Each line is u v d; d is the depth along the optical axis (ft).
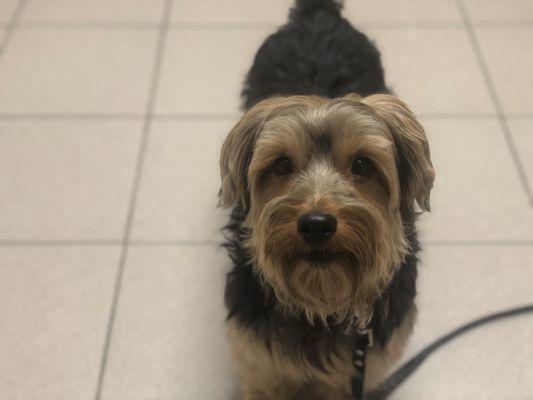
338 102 4.07
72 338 5.96
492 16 9.23
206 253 6.54
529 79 8.31
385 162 4.00
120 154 7.47
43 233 6.74
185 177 7.22
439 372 5.75
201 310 6.14
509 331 6.00
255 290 4.72
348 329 4.64
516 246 6.58
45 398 5.58
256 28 9.04
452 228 6.73
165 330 6.01
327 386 5.52
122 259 6.51
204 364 5.80
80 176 7.25
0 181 7.20
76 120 7.86
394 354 5.05
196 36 8.95
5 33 9.02
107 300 6.21
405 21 9.16
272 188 4.19
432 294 6.23
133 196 7.05
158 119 7.86
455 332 5.96
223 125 7.77
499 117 7.84
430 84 8.26
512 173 7.22
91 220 6.85
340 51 5.85
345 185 4.01
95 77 8.40
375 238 4.03
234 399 5.60
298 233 3.92
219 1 9.45
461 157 7.38
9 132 7.72
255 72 6.05
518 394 5.60
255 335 4.76
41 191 7.11
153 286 6.31
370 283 4.22
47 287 6.31
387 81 8.25
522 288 6.28
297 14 6.34
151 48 8.78
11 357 5.83
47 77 8.41
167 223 6.81
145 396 5.61
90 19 9.24
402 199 4.38
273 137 4.00
